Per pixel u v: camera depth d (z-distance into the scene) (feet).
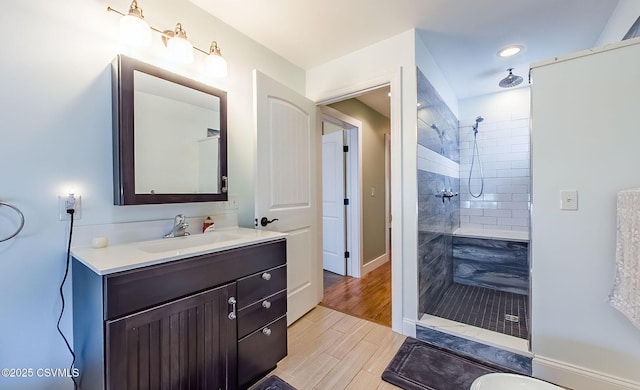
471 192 11.73
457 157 11.68
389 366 5.55
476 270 10.15
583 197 4.78
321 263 8.93
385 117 14.20
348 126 11.19
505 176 11.05
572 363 4.89
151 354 3.49
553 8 5.91
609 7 5.85
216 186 5.99
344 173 11.84
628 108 4.45
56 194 4.06
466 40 7.26
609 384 4.57
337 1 5.69
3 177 3.67
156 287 3.53
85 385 3.71
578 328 4.84
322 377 5.24
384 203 14.10
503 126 11.07
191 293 3.92
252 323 4.83
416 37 6.81
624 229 4.11
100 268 3.13
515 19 6.32
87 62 4.33
